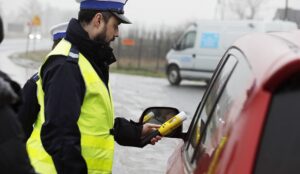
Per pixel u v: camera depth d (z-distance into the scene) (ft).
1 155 7.04
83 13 10.97
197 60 75.77
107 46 11.08
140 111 46.19
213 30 74.23
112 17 10.99
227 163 6.35
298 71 6.02
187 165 9.22
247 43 8.39
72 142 10.05
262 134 6.22
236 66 8.41
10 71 79.30
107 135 10.78
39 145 11.05
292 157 6.16
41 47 217.36
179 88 74.08
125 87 69.21
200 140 9.23
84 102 10.51
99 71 10.89
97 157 10.58
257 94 6.30
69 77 10.33
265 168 6.17
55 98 10.19
